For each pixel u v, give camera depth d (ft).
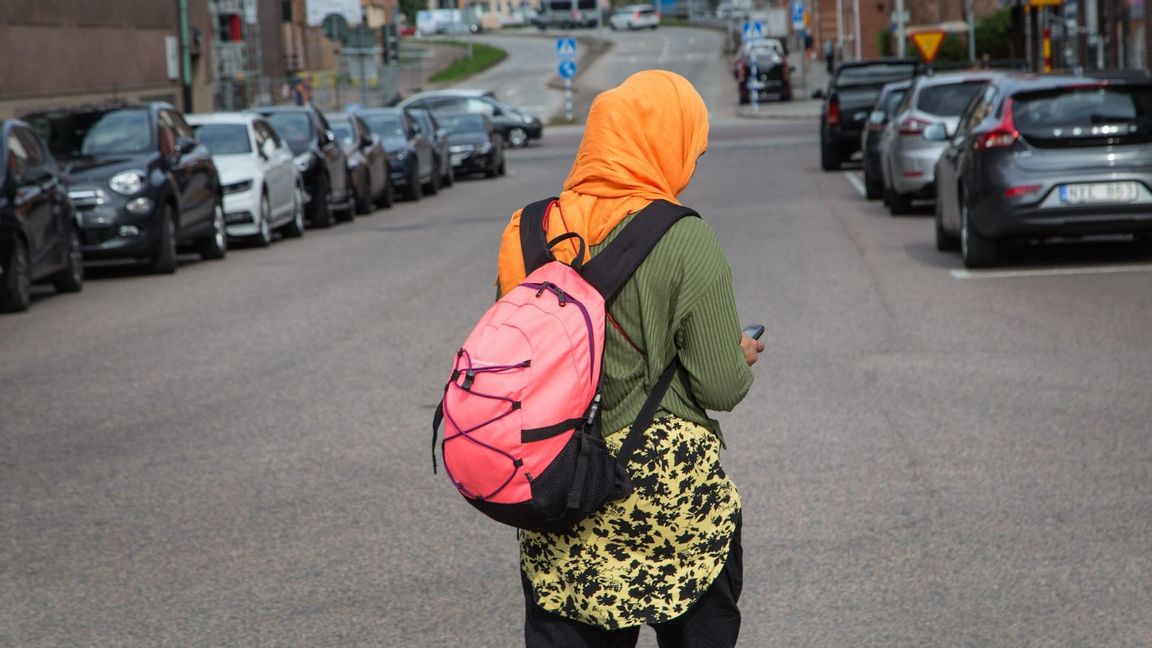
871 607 17.16
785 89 206.49
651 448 10.36
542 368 9.68
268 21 241.14
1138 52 106.83
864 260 50.93
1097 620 16.52
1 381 34.37
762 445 25.31
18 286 47.09
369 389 31.63
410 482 23.68
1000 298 40.96
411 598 18.03
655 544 10.53
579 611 10.57
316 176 78.43
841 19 260.83
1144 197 43.78
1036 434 25.38
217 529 21.30
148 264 61.41
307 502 22.62
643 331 10.27
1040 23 116.47
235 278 55.47
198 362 35.99
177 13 135.74
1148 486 21.88
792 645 16.06
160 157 59.16
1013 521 20.35
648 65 278.05
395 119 100.63
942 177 51.55
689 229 10.36
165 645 16.71
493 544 20.18
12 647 16.76
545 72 275.80
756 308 40.81
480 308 43.68
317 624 17.22
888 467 23.49
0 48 96.84
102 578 19.24
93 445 27.12
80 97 111.24
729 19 316.40
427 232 72.49
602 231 10.39
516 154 145.89
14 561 20.08
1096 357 32.01
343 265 58.34
